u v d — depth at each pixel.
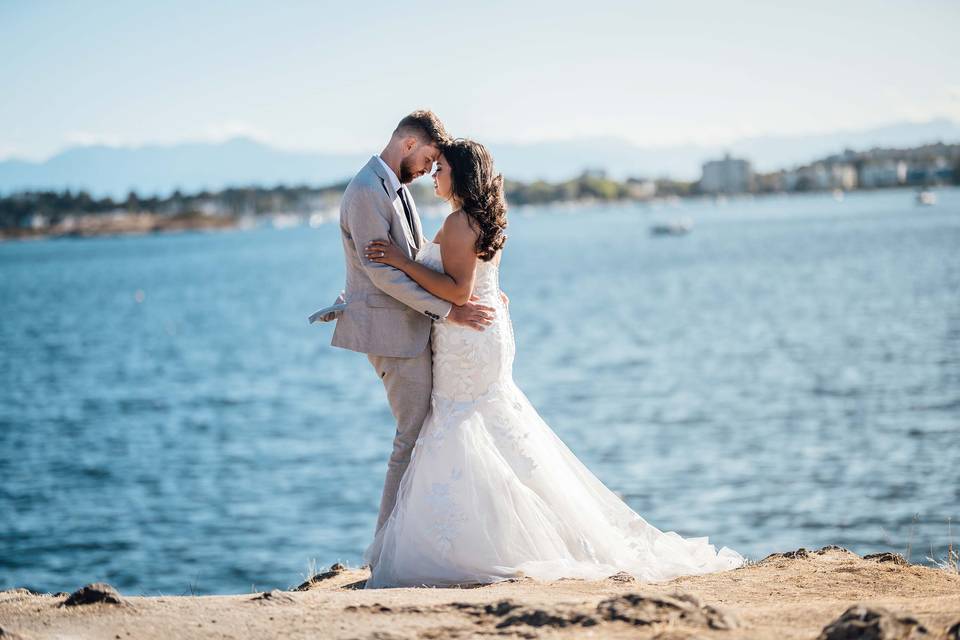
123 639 3.74
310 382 37.16
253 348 49.59
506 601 3.89
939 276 64.19
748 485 18.62
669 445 22.69
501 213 5.39
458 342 5.39
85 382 39.19
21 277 141.75
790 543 14.97
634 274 86.81
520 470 5.36
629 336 45.66
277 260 155.12
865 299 53.72
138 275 133.12
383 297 5.41
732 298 60.88
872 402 25.94
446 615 3.87
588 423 25.80
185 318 69.06
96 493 20.92
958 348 34.31
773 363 34.47
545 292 73.62
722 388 30.20
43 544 17.28
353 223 5.32
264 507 19.25
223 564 15.79
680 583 4.87
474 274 5.46
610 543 5.38
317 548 16.45
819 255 93.50
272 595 4.26
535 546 5.20
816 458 20.39
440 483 5.28
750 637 3.44
